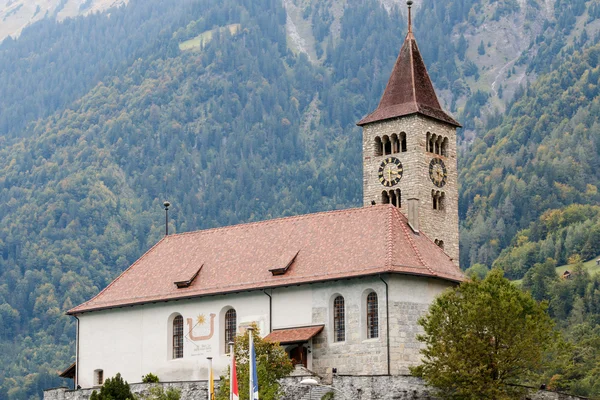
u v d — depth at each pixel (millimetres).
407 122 154375
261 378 118438
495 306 117875
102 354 148875
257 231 145125
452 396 117875
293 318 133000
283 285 133000
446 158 157750
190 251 149250
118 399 121812
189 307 141875
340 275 129375
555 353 138750
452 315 119312
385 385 118688
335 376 120812
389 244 130250
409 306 128125
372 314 128625
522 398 119125
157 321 144375
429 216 153625
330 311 130750
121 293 148875
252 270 138500
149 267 150625
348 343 129000
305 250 136875
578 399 119812
